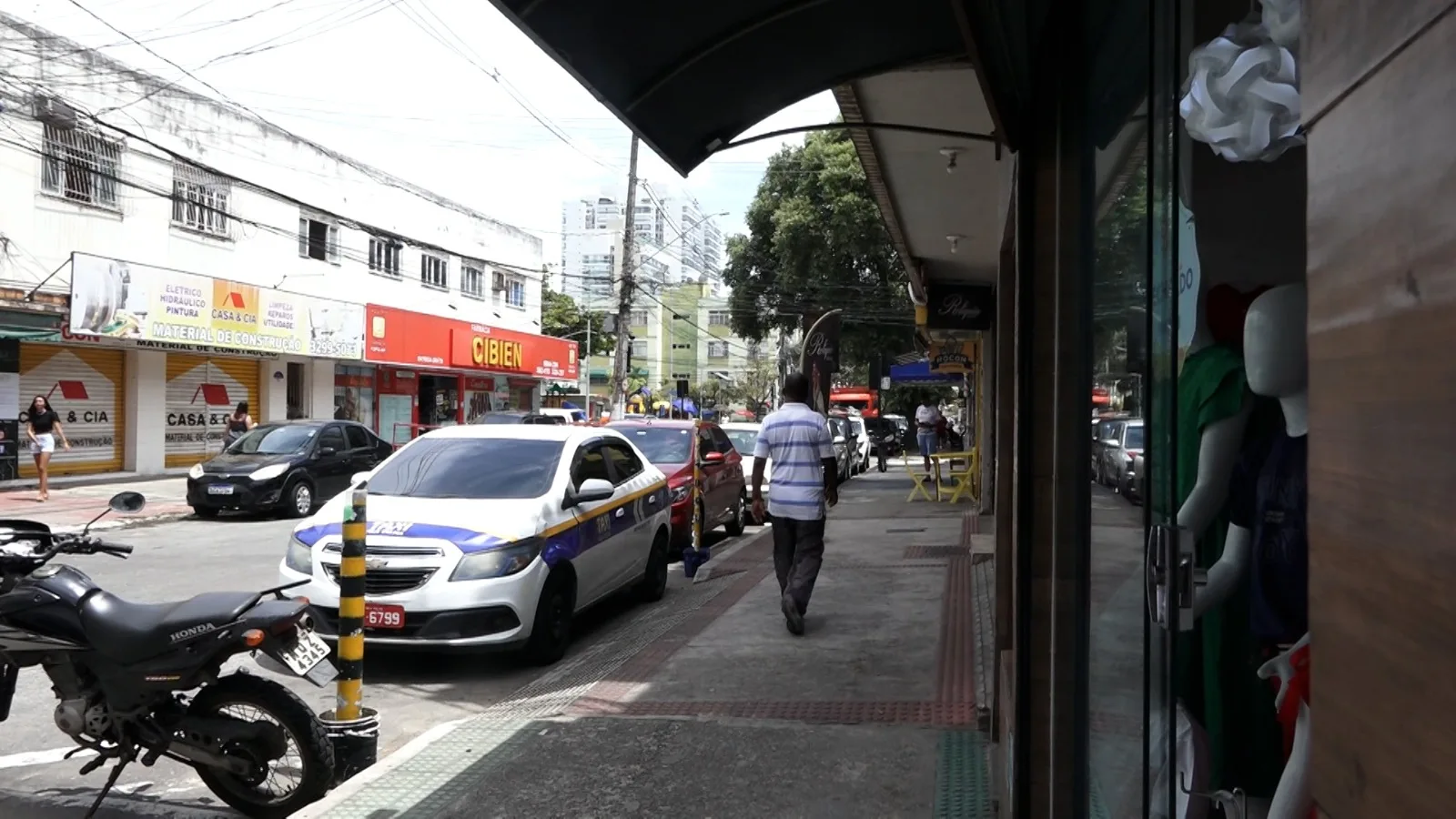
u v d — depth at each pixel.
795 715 5.34
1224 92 1.81
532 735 5.04
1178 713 2.22
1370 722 0.85
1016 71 2.98
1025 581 3.28
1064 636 3.05
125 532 13.88
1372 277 0.86
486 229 34.59
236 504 15.09
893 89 6.11
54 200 18.86
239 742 4.29
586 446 8.30
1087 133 2.94
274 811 4.39
